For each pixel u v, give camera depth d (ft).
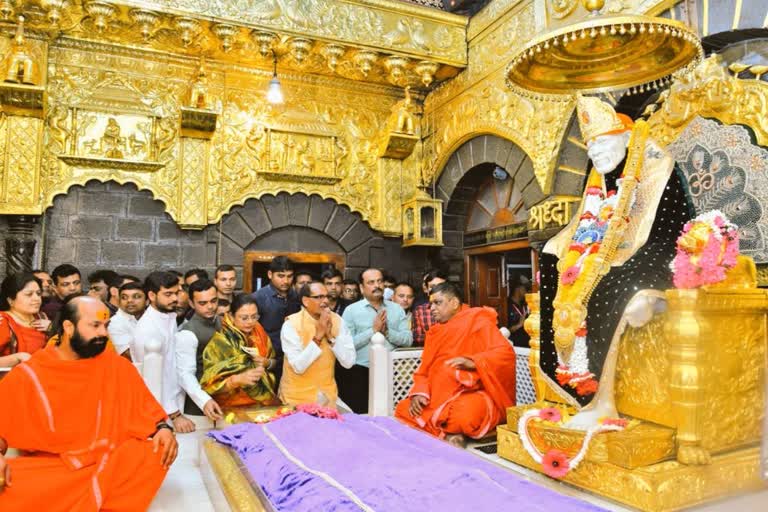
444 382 12.78
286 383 14.24
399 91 27.45
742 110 11.64
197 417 14.47
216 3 20.85
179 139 23.59
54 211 21.79
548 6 19.52
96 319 9.15
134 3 19.76
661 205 9.89
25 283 12.98
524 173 21.13
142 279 22.71
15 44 19.99
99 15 19.67
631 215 9.94
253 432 10.83
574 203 17.78
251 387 13.91
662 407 8.98
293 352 13.93
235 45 22.91
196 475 10.92
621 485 8.29
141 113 23.20
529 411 10.33
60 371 8.96
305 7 22.11
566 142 18.85
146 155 23.13
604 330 9.36
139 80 23.38
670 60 11.46
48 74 21.99
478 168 24.31
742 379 8.96
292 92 25.77
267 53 23.15
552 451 9.36
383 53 23.30
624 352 9.67
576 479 9.09
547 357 10.61
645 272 9.24
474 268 26.17
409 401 13.43
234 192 24.27
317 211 25.75
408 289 18.51
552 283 10.82
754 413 9.14
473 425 12.20
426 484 7.80
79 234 22.04
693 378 8.28
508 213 23.66
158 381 12.48
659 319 9.02
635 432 8.55
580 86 12.41
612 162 10.33
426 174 26.99
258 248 24.82
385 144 25.96
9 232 20.75
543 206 18.57
